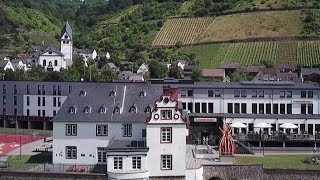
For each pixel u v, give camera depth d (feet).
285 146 455.22
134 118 363.56
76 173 338.54
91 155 367.45
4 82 603.26
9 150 442.09
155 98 376.27
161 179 335.06
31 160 392.88
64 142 368.68
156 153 335.26
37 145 464.65
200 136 485.15
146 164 333.21
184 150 335.88
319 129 476.13
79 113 370.32
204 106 495.41
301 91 490.49
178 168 336.08
